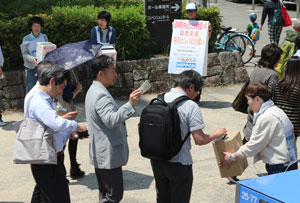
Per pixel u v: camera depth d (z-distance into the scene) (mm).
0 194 5020
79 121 7520
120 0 11195
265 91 3859
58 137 3756
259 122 3809
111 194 3869
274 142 3826
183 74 3705
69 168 5684
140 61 9195
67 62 4641
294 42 6453
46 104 3590
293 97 4375
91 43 4973
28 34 8039
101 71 3814
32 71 7293
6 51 8305
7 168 5723
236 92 9406
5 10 10148
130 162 5906
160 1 9547
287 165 3846
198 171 5574
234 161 4055
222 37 12680
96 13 8953
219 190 5047
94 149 3834
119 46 9148
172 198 3752
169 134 3525
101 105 3711
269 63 4730
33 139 3541
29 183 5309
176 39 8297
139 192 5012
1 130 7137
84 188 5129
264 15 12578
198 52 8125
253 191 2836
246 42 13430
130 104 3654
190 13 8227
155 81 9344
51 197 3680
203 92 9391
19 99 8234
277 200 2686
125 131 4035
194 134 3574
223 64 9859
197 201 4789
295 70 4387
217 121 7559
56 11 8992
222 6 23625
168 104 3576
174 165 3625
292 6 22469
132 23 9094
